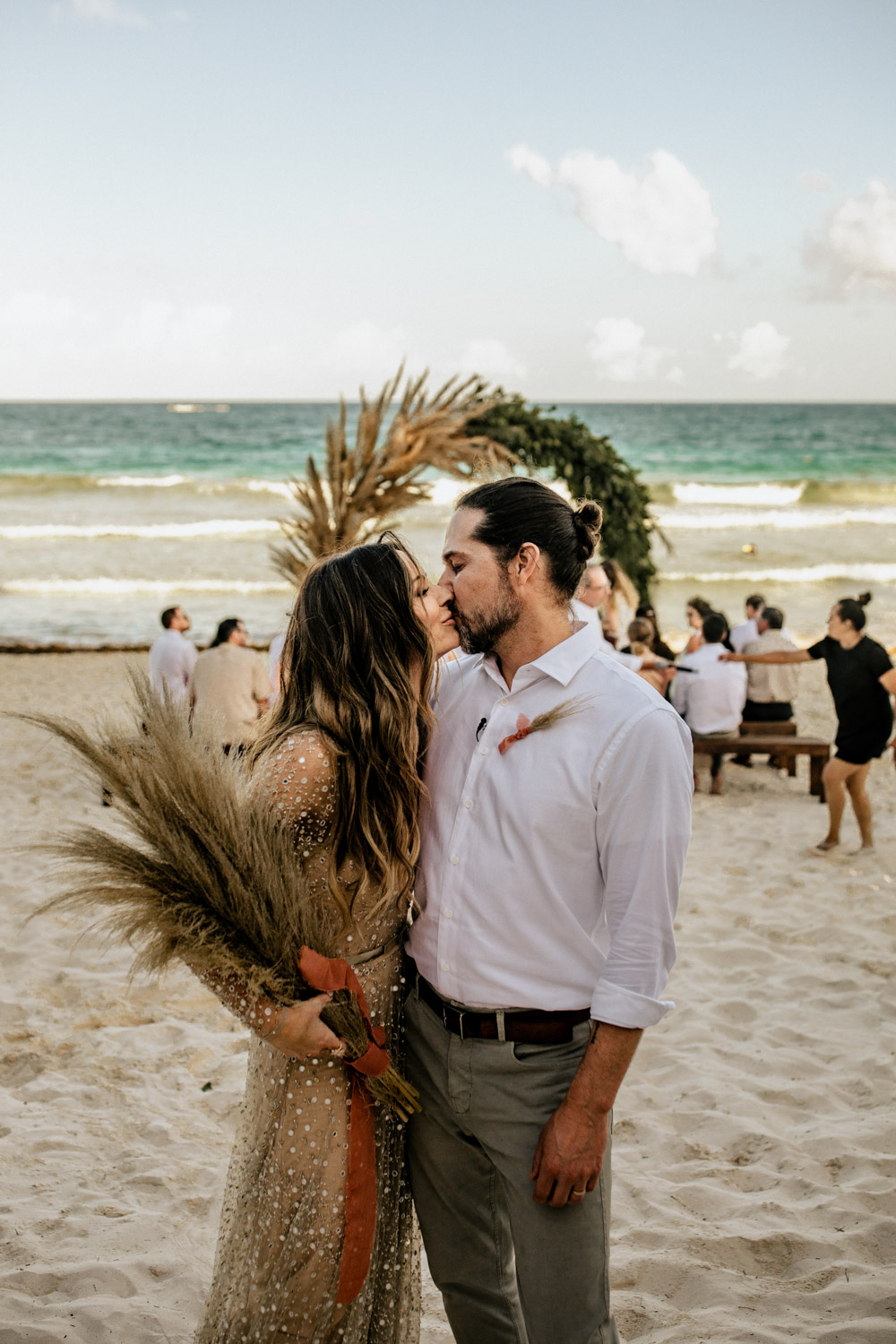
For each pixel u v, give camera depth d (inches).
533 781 65.2
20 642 551.2
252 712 268.8
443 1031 68.6
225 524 989.8
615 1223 108.2
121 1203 109.3
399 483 344.5
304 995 63.9
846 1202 109.1
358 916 68.1
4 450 1957.4
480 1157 71.7
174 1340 88.0
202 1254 101.5
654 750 63.0
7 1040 150.1
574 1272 65.1
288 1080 66.9
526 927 65.4
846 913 208.4
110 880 63.6
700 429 2635.3
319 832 66.0
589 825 64.7
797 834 265.3
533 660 67.9
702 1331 89.2
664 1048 150.6
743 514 1142.3
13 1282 95.3
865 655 237.9
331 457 335.3
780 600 718.5
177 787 63.9
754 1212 108.3
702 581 796.6
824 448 2145.7
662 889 62.6
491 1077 66.2
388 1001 70.3
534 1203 64.8
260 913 62.2
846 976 176.2
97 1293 94.4
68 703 417.1
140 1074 139.3
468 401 363.3
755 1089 137.3
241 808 65.0
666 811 62.8
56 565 817.5
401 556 69.6
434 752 71.9
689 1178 116.6
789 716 338.0
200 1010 161.5
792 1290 95.3
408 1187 75.0
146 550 890.7
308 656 67.5
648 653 308.2
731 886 224.8
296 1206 66.2
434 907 68.8
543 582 66.9
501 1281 74.8
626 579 328.5
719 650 307.4
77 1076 139.2
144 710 66.5
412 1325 77.4
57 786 298.2
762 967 182.2
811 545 968.3
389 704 65.8
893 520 1112.8
